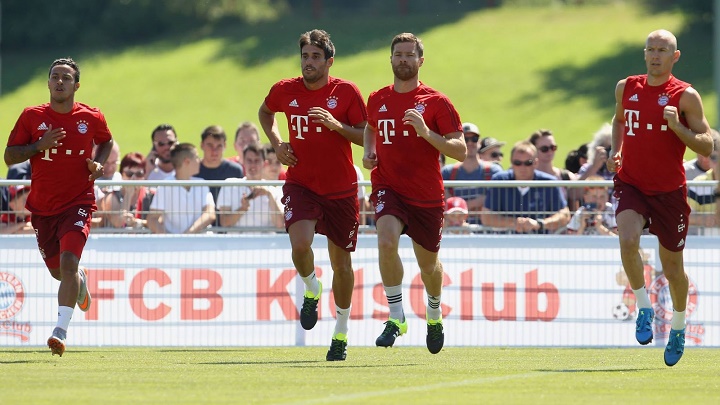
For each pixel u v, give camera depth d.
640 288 25.39
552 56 134.75
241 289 33.75
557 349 32.56
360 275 33.78
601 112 114.75
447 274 33.94
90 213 27.72
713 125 103.62
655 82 25.58
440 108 26.19
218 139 40.16
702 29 135.50
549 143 41.25
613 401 19.75
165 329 33.69
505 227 34.62
